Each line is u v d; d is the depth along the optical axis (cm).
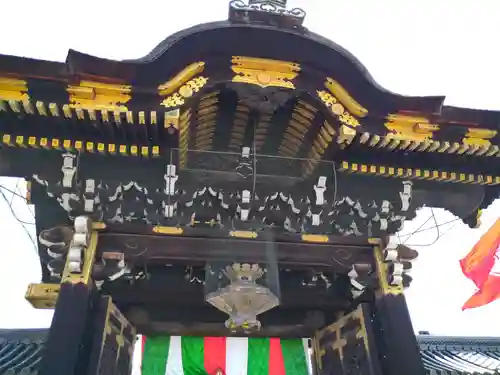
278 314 1177
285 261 1011
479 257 1332
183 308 1143
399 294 994
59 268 942
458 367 1172
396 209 1056
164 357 1185
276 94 989
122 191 976
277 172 1088
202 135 1116
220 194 1016
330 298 1120
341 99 994
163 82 931
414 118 1011
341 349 1075
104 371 902
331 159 1036
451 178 1058
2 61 882
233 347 1222
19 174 964
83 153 950
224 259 989
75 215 967
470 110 1018
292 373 1205
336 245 1043
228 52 967
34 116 902
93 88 914
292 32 962
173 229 992
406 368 904
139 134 930
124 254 959
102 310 932
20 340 1162
